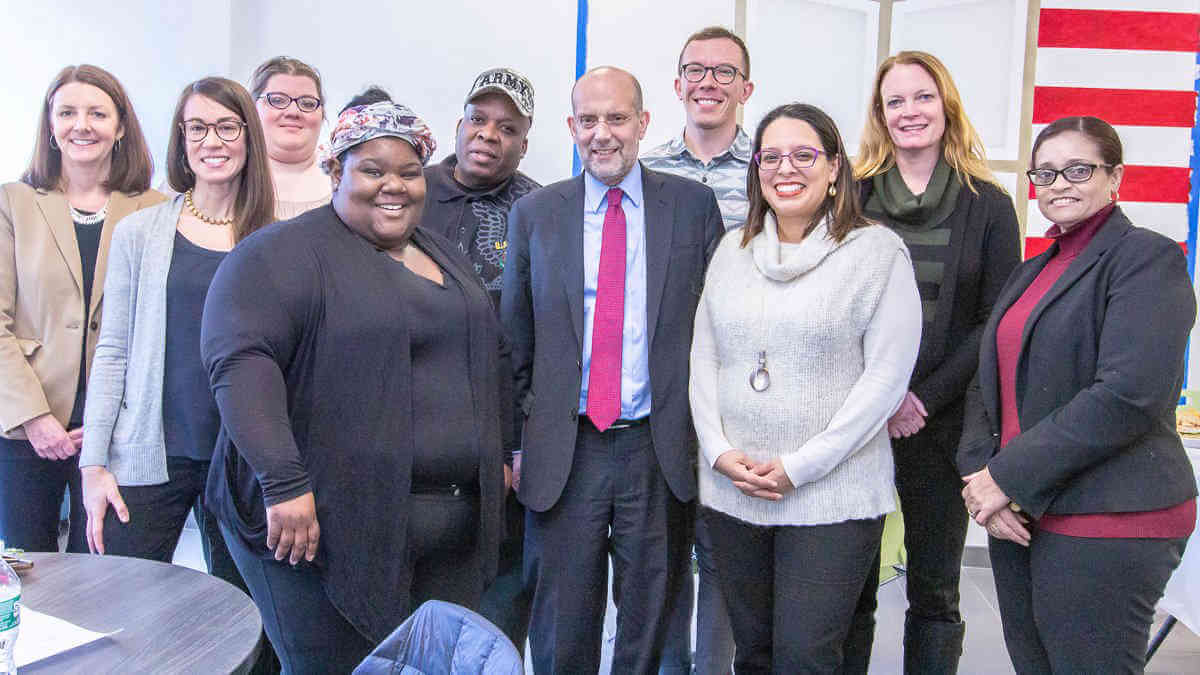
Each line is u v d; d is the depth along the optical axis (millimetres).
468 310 1817
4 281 2338
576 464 2145
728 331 2018
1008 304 1959
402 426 1667
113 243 2127
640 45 3916
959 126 2322
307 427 1632
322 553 1626
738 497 2006
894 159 2404
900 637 3275
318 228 1693
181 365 2055
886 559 3686
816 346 1921
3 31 3855
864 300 1919
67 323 2352
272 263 1607
